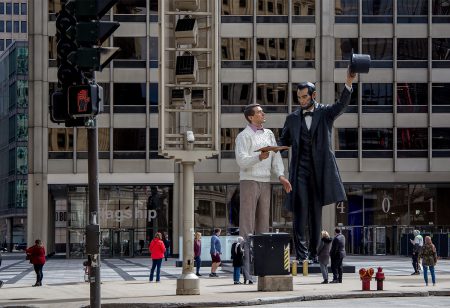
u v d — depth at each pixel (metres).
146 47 67.44
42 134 66.38
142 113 67.19
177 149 24.34
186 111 24.20
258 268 25.73
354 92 68.38
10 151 110.38
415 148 68.50
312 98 35.22
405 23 68.81
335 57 68.38
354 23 68.56
